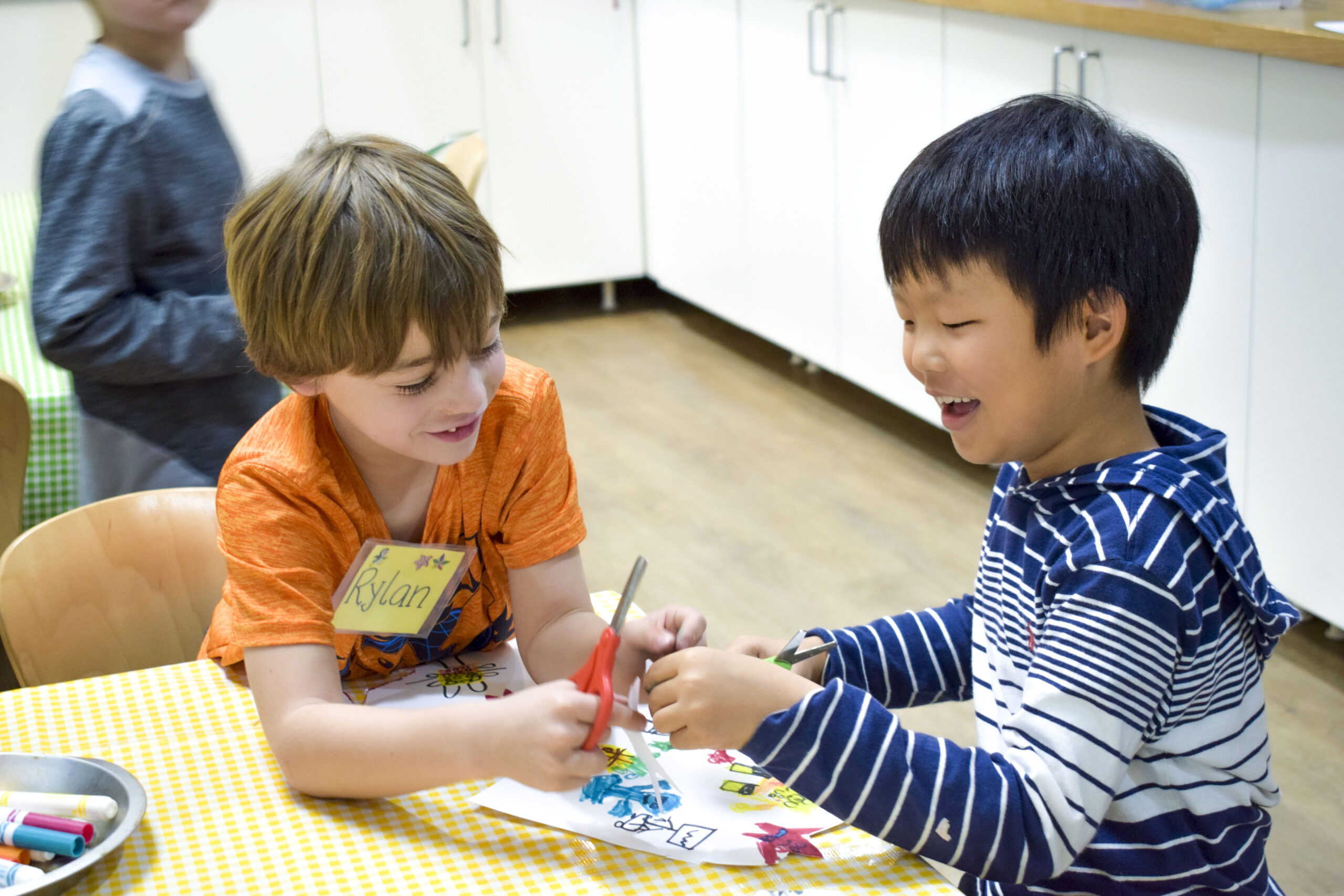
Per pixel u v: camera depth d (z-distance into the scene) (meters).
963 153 0.85
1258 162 2.13
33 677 1.30
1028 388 0.86
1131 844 0.87
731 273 3.91
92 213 1.47
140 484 1.62
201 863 0.82
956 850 0.80
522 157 4.22
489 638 1.12
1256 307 2.19
